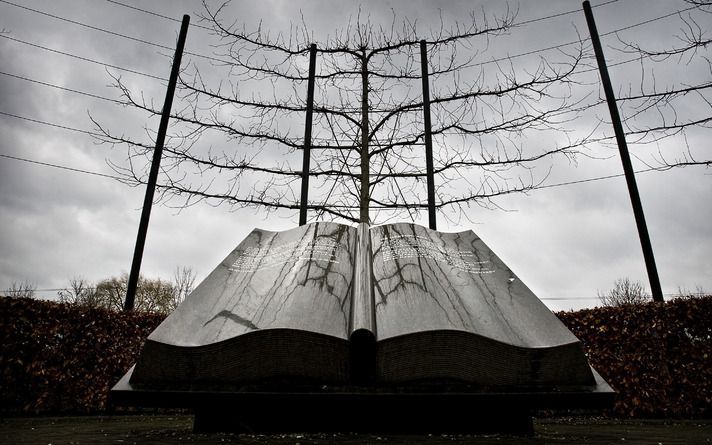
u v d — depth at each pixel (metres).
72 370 5.25
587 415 5.87
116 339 5.63
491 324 2.03
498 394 1.80
